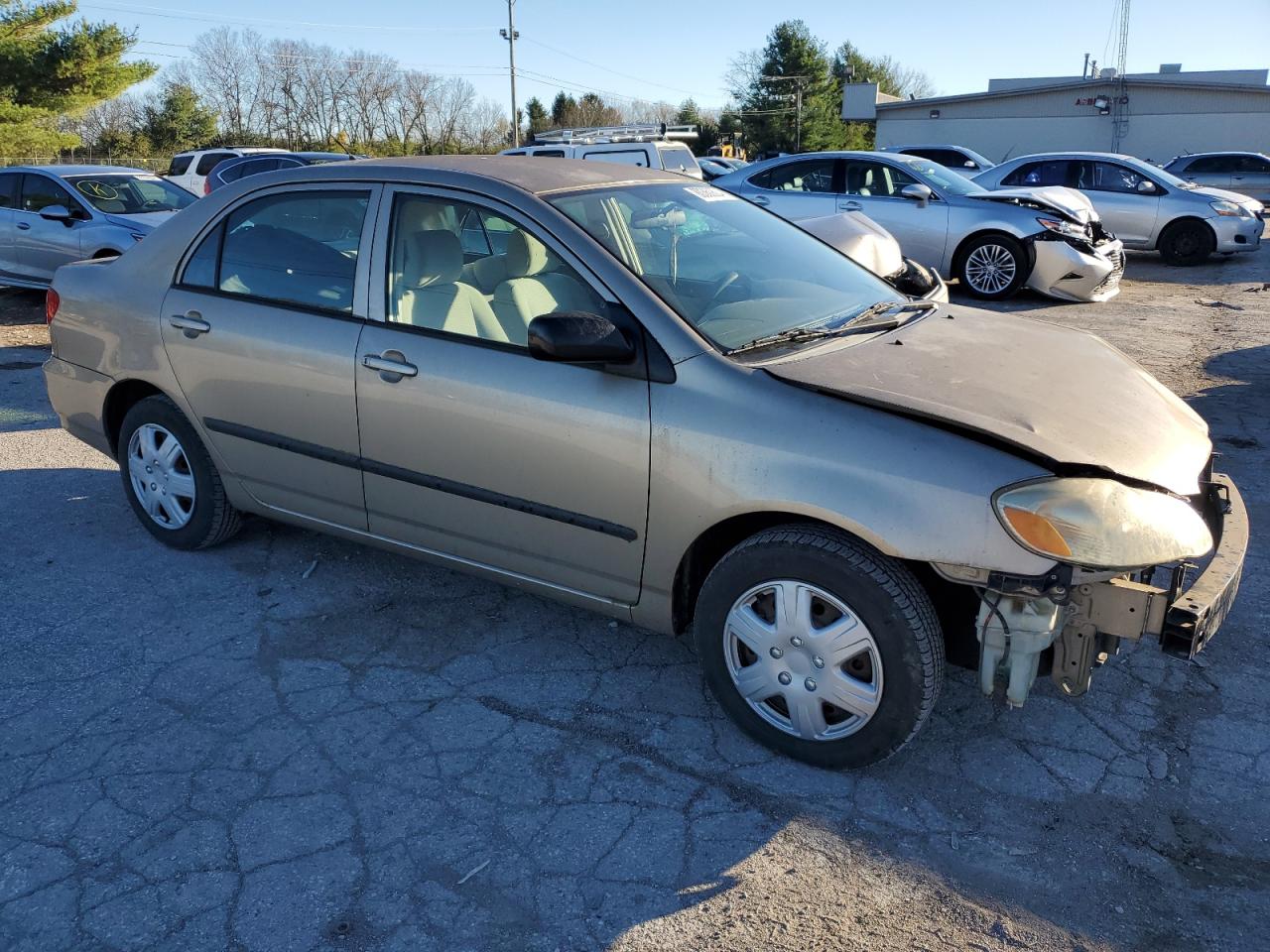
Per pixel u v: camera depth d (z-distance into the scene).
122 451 4.49
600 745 3.10
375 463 3.59
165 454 4.35
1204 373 7.77
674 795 2.86
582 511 3.15
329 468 3.75
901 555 2.61
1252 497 5.12
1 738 3.12
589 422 3.05
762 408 2.81
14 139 26.11
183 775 2.94
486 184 3.40
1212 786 2.89
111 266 4.43
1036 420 2.74
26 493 5.23
